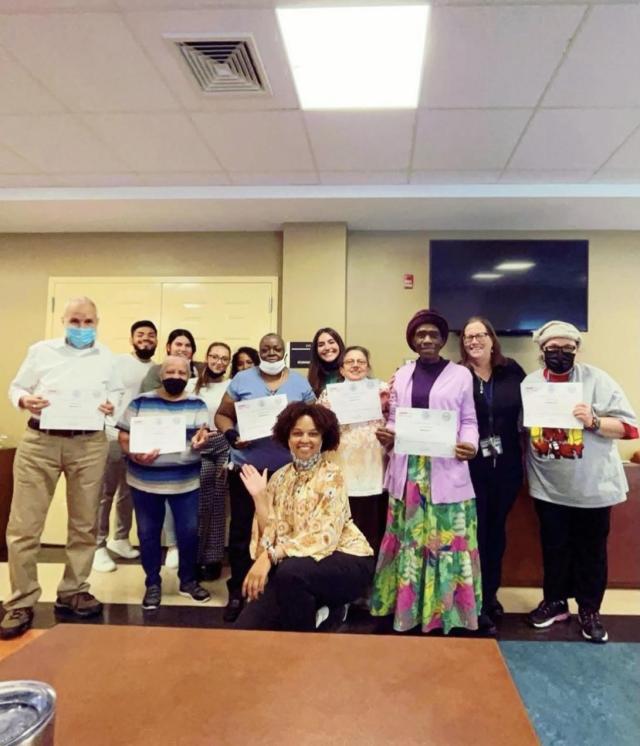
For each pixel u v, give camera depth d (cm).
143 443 245
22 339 403
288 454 237
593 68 211
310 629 161
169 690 76
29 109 246
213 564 294
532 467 235
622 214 354
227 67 216
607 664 200
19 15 185
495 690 77
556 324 229
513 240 377
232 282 399
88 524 245
